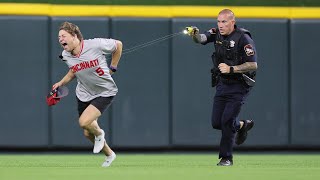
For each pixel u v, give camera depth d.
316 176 26.33
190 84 40.81
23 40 40.12
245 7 41.00
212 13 40.69
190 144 40.88
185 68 40.78
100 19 40.34
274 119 41.19
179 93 40.81
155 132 40.78
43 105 40.28
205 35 30.14
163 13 40.72
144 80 40.72
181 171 28.59
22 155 40.19
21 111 40.22
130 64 40.59
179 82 40.75
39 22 40.12
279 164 33.84
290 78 41.16
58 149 41.12
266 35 41.00
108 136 40.59
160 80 40.72
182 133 40.88
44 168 30.70
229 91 29.97
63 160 36.56
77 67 28.95
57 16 40.22
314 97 41.25
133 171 28.62
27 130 40.28
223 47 29.62
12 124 40.19
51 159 37.31
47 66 40.19
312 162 35.41
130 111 40.66
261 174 27.20
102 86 29.30
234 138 31.12
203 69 40.81
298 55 41.12
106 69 29.20
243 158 38.25
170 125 40.88
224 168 30.16
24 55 40.16
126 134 40.69
